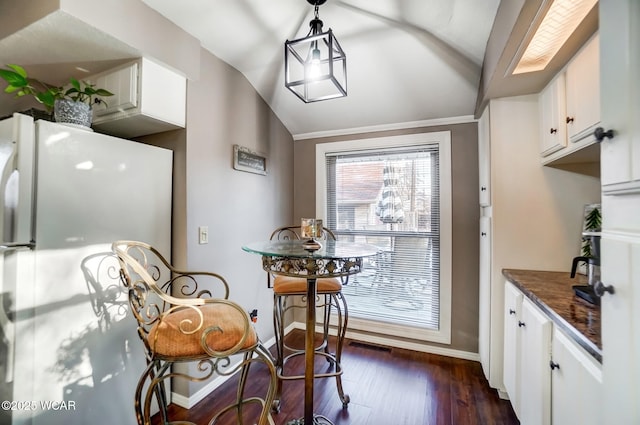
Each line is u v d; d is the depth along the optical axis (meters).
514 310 1.67
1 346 1.22
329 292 1.79
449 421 1.74
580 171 1.84
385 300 2.82
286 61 1.46
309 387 1.50
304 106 2.74
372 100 2.54
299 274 1.30
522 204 1.94
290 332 3.08
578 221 1.85
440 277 2.59
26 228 1.24
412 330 2.67
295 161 3.19
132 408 1.63
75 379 1.39
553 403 1.18
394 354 2.58
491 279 2.01
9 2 1.41
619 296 0.67
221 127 2.15
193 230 1.90
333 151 3.01
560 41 1.41
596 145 1.37
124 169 1.61
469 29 1.74
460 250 2.53
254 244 1.68
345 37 1.96
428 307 2.68
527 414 1.44
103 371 1.50
